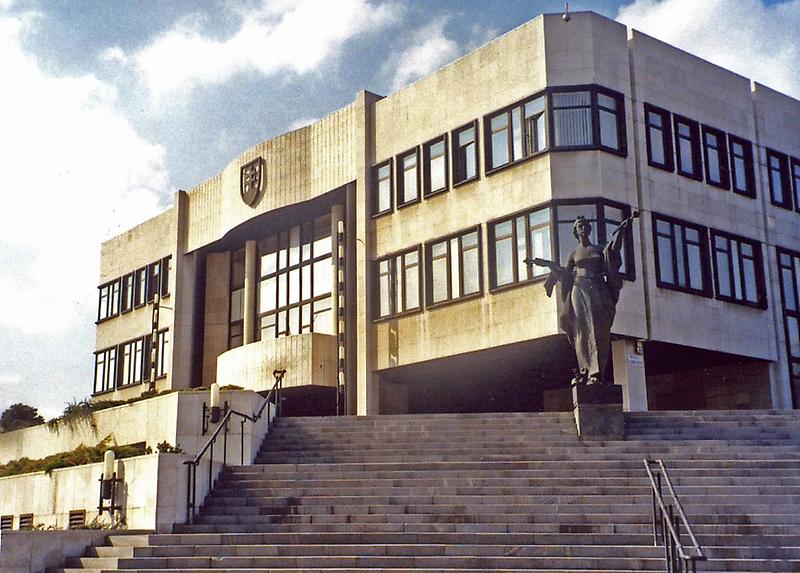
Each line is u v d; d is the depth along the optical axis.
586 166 29.45
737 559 14.91
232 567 15.91
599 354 21.97
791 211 34.88
